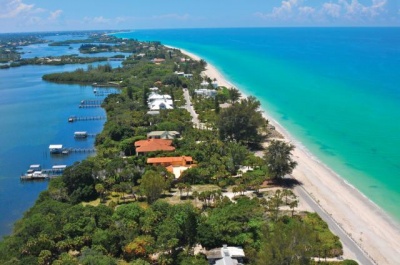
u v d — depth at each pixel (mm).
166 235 70125
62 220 75250
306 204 91938
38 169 122375
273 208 82875
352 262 65688
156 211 79625
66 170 102000
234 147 118562
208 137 136000
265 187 102000
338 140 140500
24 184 113688
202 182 105750
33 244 67875
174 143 130625
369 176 109688
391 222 85688
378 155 125312
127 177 103750
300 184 104062
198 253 70000
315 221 80375
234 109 134375
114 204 90750
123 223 76062
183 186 97562
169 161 115125
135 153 128375
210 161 113625
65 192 97125
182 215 75875
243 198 88750
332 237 74438
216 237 70375
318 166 117000
